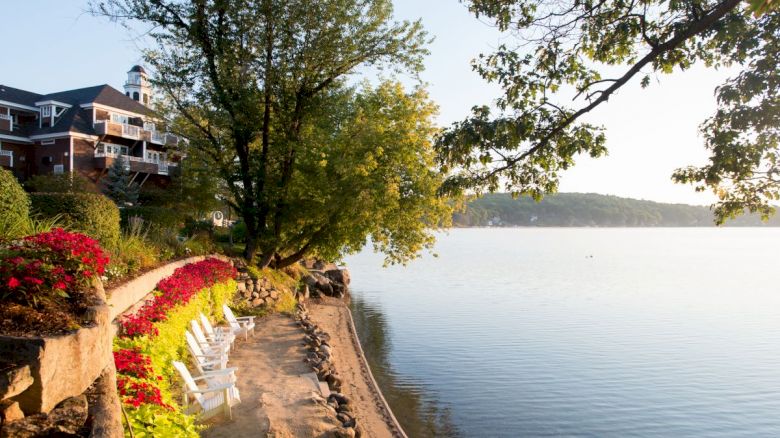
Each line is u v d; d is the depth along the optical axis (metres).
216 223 33.28
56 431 3.72
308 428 8.68
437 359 19.69
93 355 4.68
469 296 38.47
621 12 7.41
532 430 13.48
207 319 14.19
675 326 28.78
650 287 47.75
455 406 14.80
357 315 28.62
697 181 7.89
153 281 11.48
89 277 5.80
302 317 20.25
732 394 17.02
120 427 4.17
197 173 24.19
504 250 107.00
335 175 20.27
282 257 27.28
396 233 22.38
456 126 7.28
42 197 10.88
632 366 20.02
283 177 20.64
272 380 11.31
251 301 19.95
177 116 21.25
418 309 31.66
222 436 8.05
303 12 18.06
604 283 50.00
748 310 35.25
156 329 9.12
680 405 15.90
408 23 19.25
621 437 13.41
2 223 7.55
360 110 20.88
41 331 4.25
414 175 21.59
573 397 16.17
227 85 18.38
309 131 20.55
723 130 7.09
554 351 21.84
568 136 7.43
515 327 26.70
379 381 16.56
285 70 18.61
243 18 17.89
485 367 18.92
